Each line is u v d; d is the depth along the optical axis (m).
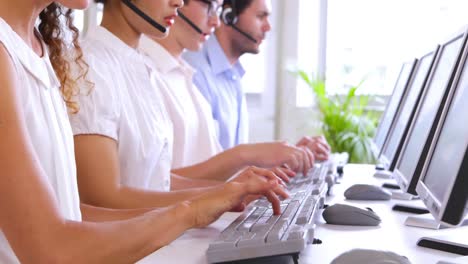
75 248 0.78
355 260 0.68
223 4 2.39
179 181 1.59
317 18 3.81
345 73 3.76
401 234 0.98
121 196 1.23
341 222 1.05
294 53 3.76
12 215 0.76
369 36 3.71
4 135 0.76
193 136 1.95
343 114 3.59
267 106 3.82
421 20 3.55
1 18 0.88
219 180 1.66
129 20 1.48
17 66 0.88
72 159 1.02
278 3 3.74
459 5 3.43
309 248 0.87
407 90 1.83
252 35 2.42
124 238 0.81
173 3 1.48
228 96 2.44
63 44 1.20
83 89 1.23
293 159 1.58
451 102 1.06
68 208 0.97
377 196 1.36
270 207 1.02
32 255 0.77
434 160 1.04
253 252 0.77
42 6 0.96
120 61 1.44
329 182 1.47
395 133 1.76
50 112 0.95
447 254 0.85
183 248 0.88
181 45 1.97
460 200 0.80
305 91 3.82
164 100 1.79
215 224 1.05
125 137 1.33
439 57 1.42
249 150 1.63
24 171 0.76
